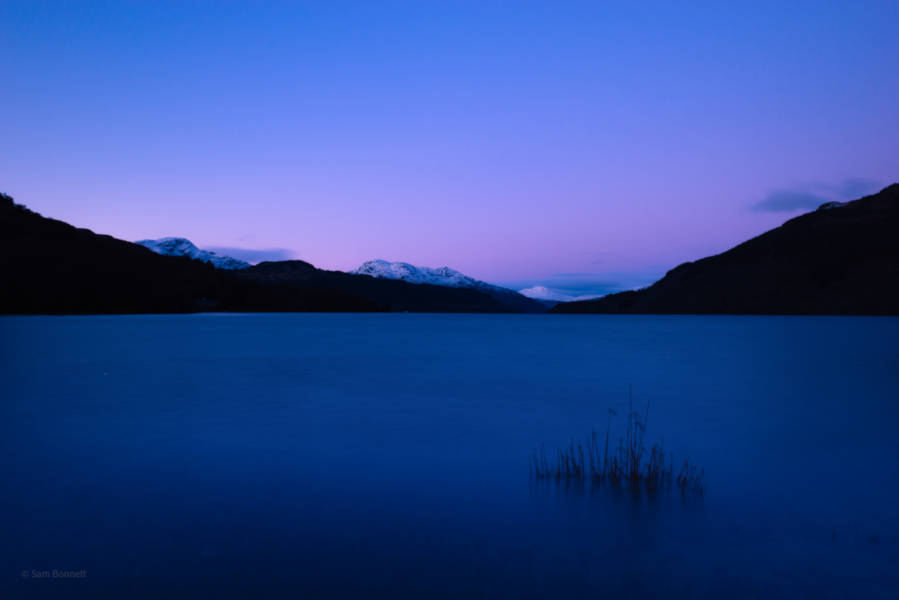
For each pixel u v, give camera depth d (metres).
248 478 8.76
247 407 15.44
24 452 10.40
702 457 10.22
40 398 16.88
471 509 7.43
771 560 5.95
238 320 99.12
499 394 18.17
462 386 20.02
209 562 5.82
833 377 22.67
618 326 87.06
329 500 7.76
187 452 10.41
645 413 14.73
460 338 53.16
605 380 21.75
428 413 14.61
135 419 13.73
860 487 8.38
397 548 6.20
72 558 5.91
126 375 22.69
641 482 8.62
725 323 94.88
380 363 28.61
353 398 17.22
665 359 31.11
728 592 5.26
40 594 5.16
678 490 8.23
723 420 13.82
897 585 5.41
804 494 8.08
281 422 13.41
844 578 5.56
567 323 106.81
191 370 24.69
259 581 5.43
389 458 10.04
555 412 14.95
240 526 6.80
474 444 11.16
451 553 6.09
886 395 17.86
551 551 6.14
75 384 19.98
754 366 27.28
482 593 5.23
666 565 5.84
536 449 10.80
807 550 6.20
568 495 8.01
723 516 7.20
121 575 5.53
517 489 8.27
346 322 103.19
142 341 42.59
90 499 7.76
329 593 5.21
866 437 11.84
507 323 107.31
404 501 7.72
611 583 5.44
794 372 24.39
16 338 44.69
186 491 8.13
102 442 11.25
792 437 11.85
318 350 36.66
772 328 74.19
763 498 7.89
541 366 27.62
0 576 5.50
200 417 13.95
